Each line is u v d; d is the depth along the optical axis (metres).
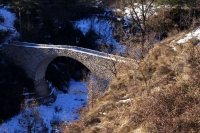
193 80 11.75
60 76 47.31
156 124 9.77
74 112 33.62
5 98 36.16
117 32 44.91
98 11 55.59
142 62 19.42
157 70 16.11
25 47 38.09
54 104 41.06
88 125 14.45
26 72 39.97
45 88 41.94
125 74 19.38
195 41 17.67
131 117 11.52
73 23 54.09
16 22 48.31
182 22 35.62
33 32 47.56
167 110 10.25
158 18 37.88
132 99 14.29
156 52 19.33
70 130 15.09
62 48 34.47
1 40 42.19
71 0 53.09
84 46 51.47
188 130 8.86
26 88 39.59
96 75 31.06
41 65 38.56
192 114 9.45
